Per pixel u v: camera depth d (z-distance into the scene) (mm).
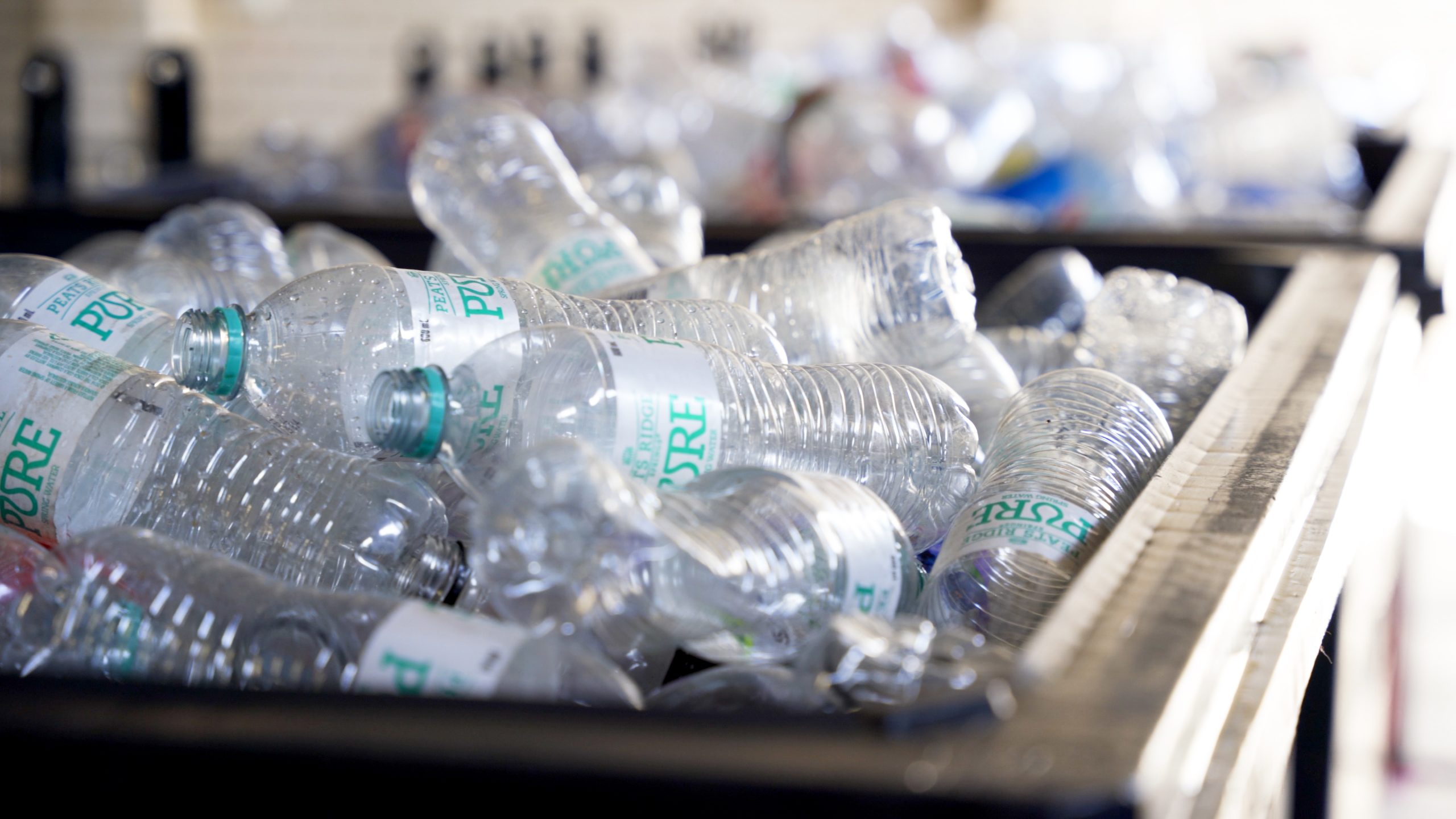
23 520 748
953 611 715
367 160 3584
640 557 591
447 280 792
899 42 3756
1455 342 3764
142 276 1029
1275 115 3396
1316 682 1231
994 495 766
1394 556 2139
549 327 715
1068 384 858
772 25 5055
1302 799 1266
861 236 1015
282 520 779
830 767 400
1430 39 4715
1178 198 3092
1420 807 2320
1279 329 1158
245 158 3764
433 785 420
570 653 569
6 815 443
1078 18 4855
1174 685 446
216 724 441
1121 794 381
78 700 459
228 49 5008
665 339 727
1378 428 1000
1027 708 432
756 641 644
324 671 572
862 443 816
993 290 1766
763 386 759
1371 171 3314
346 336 780
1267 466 726
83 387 749
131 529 662
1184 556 574
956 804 384
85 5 4641
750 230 1849
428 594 744
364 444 784
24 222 1966
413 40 5035
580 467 577
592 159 3225
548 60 4211
